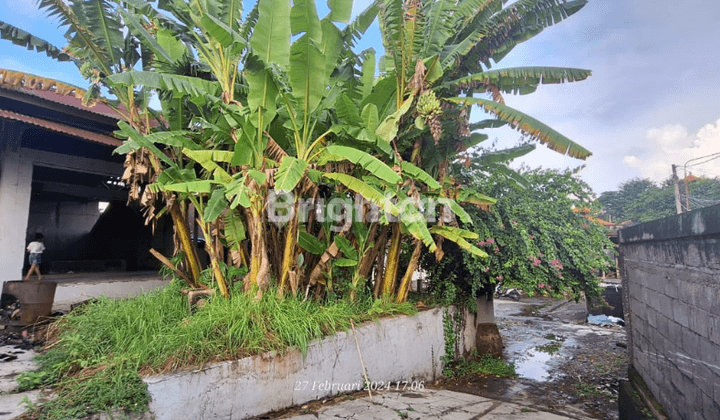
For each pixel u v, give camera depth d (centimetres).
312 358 490
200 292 535
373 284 727
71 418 321
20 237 701
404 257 809
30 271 780
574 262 768
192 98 500
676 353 369
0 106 688
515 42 640
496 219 773
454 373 723
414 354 642
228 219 547
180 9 548
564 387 673
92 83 543
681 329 356
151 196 541
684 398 350
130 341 431
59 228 1335
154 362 394
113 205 1367
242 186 443
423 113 542
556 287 795
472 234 644
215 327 446
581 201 884
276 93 480
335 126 511
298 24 435
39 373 393
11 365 430
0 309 639
